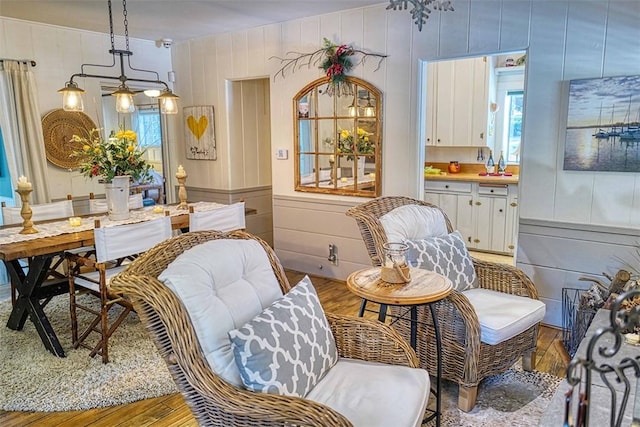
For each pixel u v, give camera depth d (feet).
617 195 10.05
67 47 15.29
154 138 21.29
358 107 13.57
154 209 13.07
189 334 5.17
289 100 15.02
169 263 5.98
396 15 12.51
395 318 8.15
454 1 11.53
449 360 7.92
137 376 8.86
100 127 16.35
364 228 8.79
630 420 4.87
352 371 6.02
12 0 12.20
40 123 14.57
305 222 15.38
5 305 12.73
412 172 12.91
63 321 11.50
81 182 16.01
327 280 14.97
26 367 9.20
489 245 17.46
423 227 9.30
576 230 10.61
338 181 14.37
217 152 17.44
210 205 13.87
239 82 17.16
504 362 8.20
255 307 6.03
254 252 6.60
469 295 8.80
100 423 7.56
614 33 9.68
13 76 13.93
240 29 15.67
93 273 10.57
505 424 7.45
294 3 12.65
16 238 9.83
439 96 18.80
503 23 10.98
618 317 4.19
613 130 9.86
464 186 17.67
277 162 15.72
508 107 18.81
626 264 10.13
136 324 11.29
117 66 16.65
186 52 17.65
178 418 7.70
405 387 5.59
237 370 5.31
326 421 4.47
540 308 8.46
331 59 13.42
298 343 5.57
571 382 3.18
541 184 10.91
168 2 12.50
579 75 10.17
